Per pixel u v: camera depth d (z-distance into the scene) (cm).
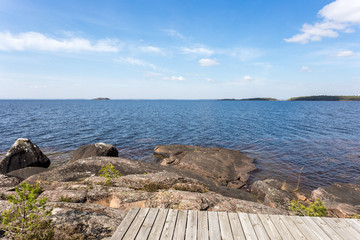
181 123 6731
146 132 5044
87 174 1575
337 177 2369
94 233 641
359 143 3922
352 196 1744
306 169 2619
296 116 9250
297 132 5119
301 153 3303
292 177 2378
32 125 5622
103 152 2247
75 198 919
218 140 4297
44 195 929
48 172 1584
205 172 2411
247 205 967
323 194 1750
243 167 2603
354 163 2812
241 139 4384
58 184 1187
